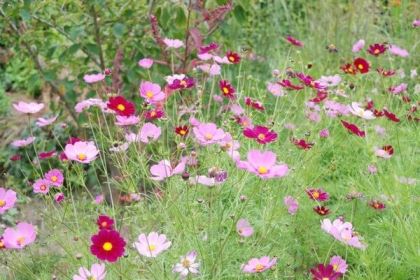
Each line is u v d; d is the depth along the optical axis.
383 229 2.13
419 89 2.80
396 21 3.82
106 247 1.59
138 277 1.81
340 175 2.52
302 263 2.11
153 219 2.00
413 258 1.93
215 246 1.90
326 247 2.13
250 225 1.99
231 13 3.17
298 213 2.17
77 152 1.87
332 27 3.70
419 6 3.78
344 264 1.86
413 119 2.58
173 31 3.00
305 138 2.42
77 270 1.96
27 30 3.02
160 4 3.04
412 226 2.05
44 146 3.28
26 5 2.87
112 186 2.98
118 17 3.02
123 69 3.08
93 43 3.10
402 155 2.45
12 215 2.78
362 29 3.70
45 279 2.05
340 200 2.29
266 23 3.80
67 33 3.04
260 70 3.49
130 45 3.09
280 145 2.53
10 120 3.58
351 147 2.59
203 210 2.01
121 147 1.99
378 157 2.28
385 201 2.13
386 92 2.89
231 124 2.32
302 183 2.22
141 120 2.05
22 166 3.30
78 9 2.99
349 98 2.80
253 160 1.70
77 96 3.18
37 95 3.95
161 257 1.85
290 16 3.99
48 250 2.19
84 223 2.16
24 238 1.80
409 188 2.17
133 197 2.00
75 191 2.92
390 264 2.05
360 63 2.63
